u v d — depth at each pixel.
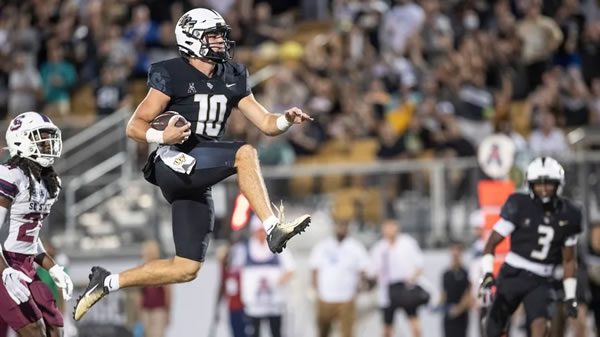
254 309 58.78
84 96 72.56
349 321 59.44
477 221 56.81
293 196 62.16
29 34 74.06
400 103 68.25
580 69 76.62
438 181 62.44
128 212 63.09
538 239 41.59
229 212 61.34
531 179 41.34
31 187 34.72
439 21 74.88
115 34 72.81
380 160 64.69
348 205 62.41
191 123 31.48
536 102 69.56
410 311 59.47
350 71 72.06
